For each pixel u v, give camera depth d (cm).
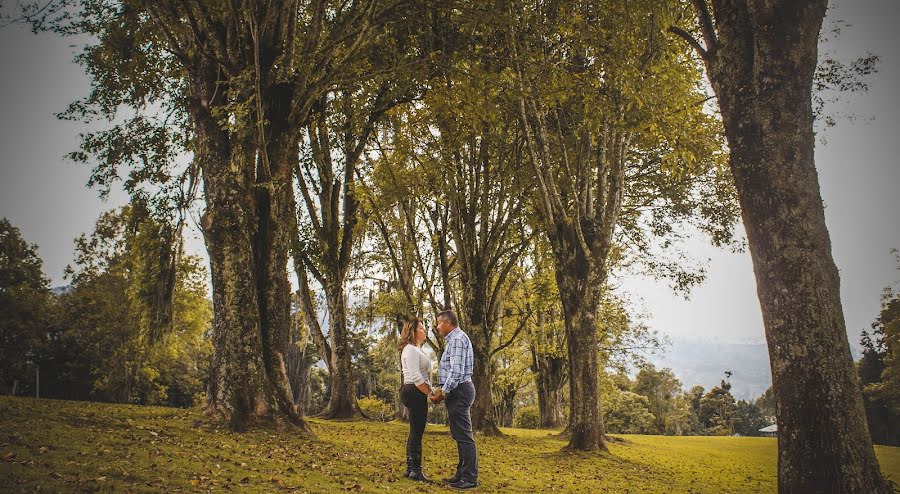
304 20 1886
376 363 5356
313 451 1016
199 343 5234
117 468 655
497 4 1410
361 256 2873
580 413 1797
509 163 2208
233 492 616
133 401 4534
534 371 3816
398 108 2148
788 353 666
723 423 10244
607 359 3559
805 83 707
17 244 4888
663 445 2781
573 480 1206
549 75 1527
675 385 8412
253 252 1238
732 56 747
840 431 630
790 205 688
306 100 1330
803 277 669
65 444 760
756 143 714
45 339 4831
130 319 4178
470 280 2322
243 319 1159
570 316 1853
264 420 1129
